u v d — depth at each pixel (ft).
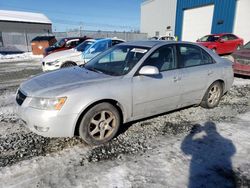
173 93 13.34
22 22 128.06
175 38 74.69
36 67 41.27
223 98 19.21
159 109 13.19
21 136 11.99
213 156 10.15
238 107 16.87
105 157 10.07
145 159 9.92
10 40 90.43
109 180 8.50
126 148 10.85
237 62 26.91
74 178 8.61
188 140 11.64
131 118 12.15
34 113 9.87
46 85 10.78
